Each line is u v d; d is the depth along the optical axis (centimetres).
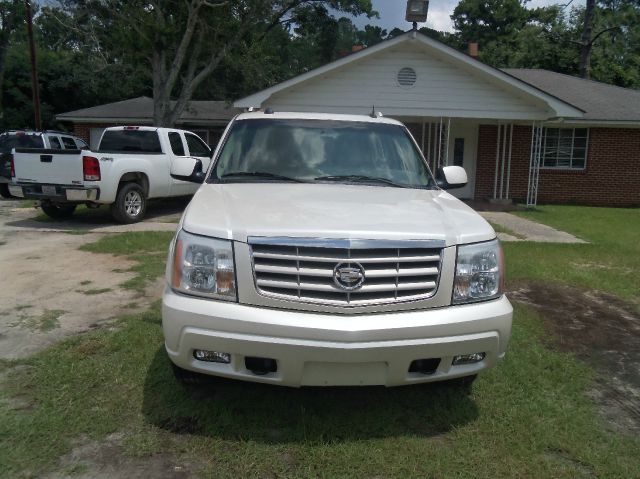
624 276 745
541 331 516
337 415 347
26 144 1488
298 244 295
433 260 307
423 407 362
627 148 1702
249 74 2178
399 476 291
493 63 3841
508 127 1717
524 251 895
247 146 450
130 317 508
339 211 333
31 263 729
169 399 358
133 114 2350
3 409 341
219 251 301
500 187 1670
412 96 1450
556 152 1727
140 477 283
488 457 310
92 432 320
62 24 1908
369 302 296
